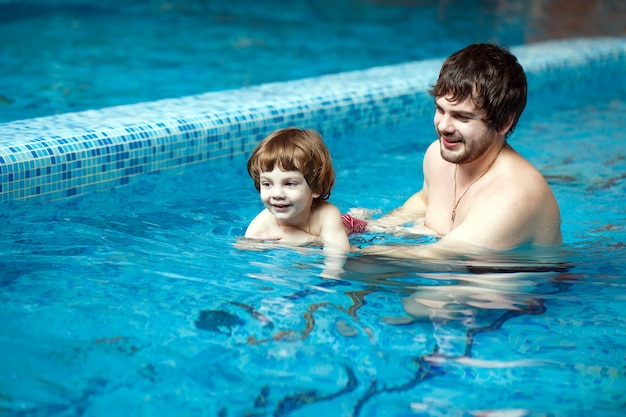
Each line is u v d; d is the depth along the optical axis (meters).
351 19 9.80
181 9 10.37
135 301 2.52
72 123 4.38
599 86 7.02
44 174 3.87
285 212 3.06
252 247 3.07
